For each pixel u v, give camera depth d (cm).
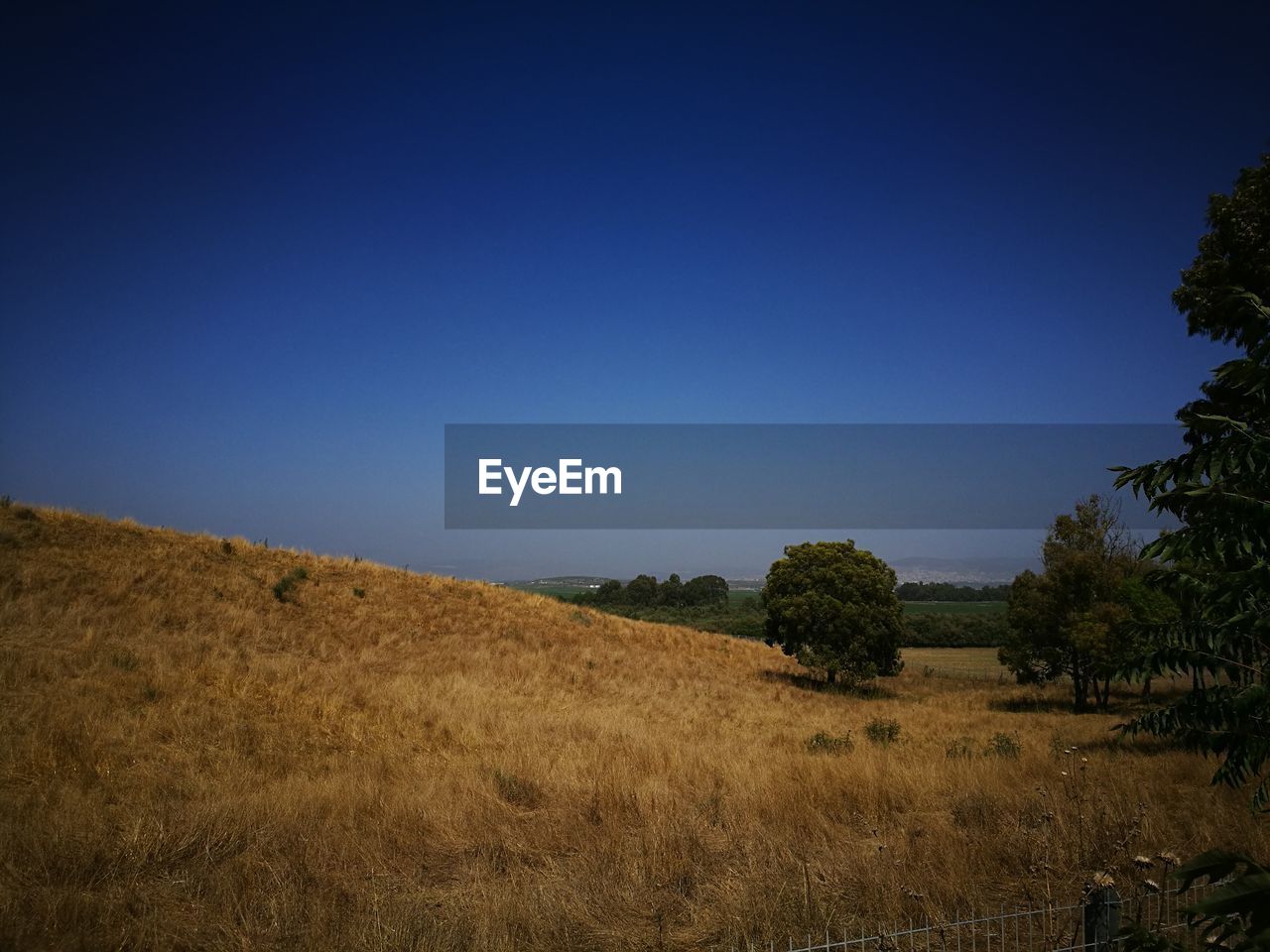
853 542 4153
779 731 2066
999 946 531
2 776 957
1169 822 793
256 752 1237
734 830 811
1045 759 1266
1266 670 282
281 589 2612
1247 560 283
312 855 718
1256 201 1279
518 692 2334
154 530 2802
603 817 873
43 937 526
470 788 986
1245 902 202
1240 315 276
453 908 601
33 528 2355
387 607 2942
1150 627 315
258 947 529
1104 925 418
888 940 502
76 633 1738
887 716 2695
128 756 1106
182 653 1772
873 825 828
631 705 2409
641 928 579
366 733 1459
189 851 712
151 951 523
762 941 536
